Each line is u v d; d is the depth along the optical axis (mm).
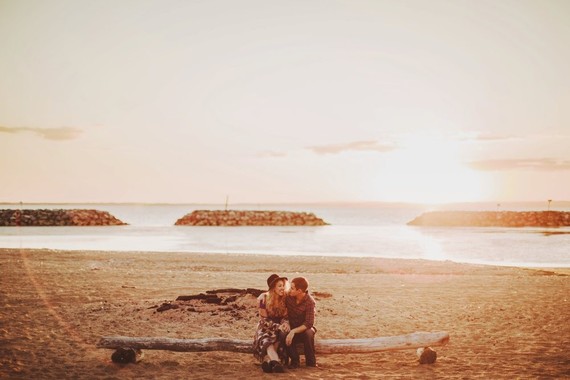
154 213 155250
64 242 36844
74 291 13055
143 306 10727
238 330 8852
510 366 7016
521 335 8938
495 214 77062
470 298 12773
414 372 6711
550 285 15367
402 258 24656
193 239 40906
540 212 76562
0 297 12062
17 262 20062
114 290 13305
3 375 6402
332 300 12117
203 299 10883
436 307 11453
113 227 65438
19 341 8109
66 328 8984
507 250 31875
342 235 47938
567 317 10453
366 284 15406
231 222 72625
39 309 10625
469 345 8234
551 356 7555
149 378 6359
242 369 6801
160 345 7031
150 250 30391
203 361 7203
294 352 6910
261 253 28844
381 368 6918
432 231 56906
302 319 6973
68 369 6695
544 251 31156
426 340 7000
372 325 9625
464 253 29734
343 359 7414
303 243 36938
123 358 7000
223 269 19422
